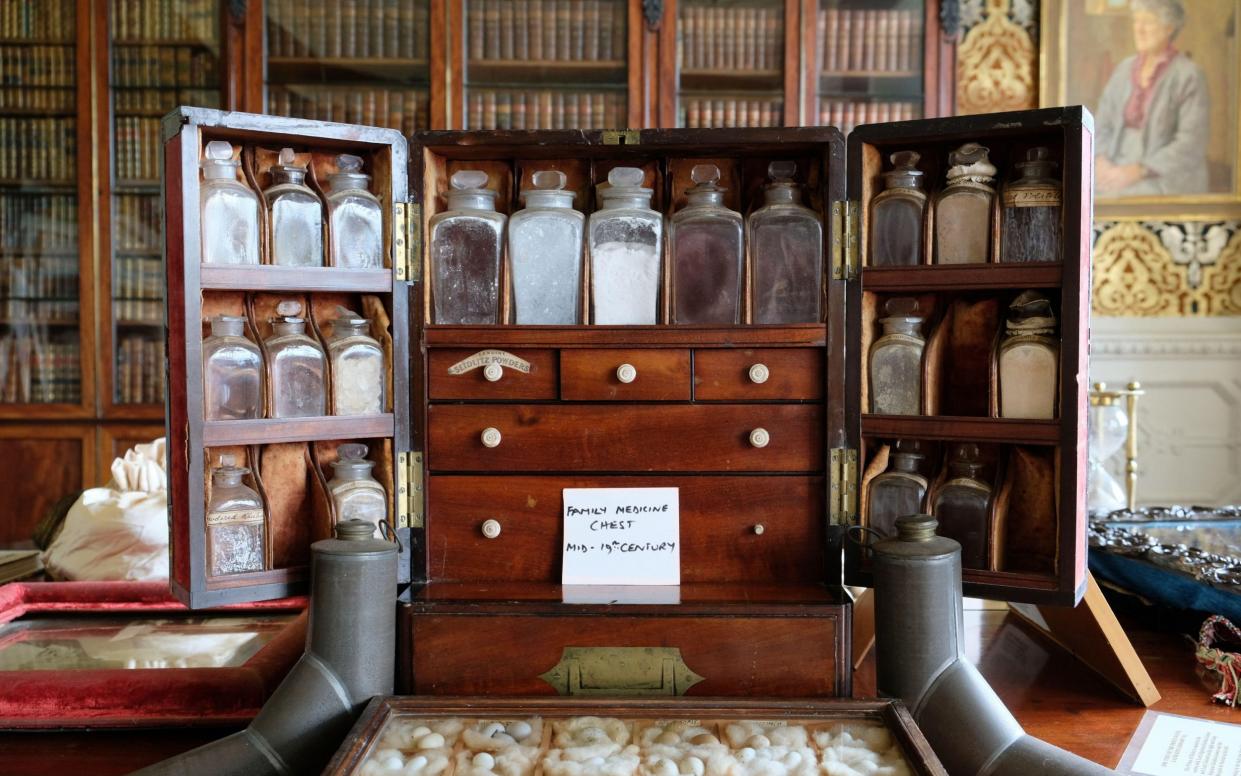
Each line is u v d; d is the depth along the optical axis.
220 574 1.20
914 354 1.27
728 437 1.31
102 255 3.48
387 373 1.32
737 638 1.16
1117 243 3.72
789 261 1.32
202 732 1.12
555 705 1.03
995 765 0.99
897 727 0.97
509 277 1.34
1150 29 3.62
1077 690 1.28
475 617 1.18
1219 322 3.70
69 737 1.11
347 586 1.08
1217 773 1.02
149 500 1.68
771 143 1.29
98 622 1.41
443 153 1.35
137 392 3.52
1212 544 1.59
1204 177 3.65
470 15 3.36
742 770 0.91
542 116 3.36
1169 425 3.74
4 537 3.50
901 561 1.08
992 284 1.20
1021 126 1.18
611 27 3.35
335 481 1.29
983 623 1.59
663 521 1.32
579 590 1.26
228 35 3.33
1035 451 1.26
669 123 3.34
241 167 1.28
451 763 0.93
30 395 3.53
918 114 3.36
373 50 3.36
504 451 1.32
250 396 1.23
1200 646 1.28
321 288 1.24
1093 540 1.56
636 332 1.30
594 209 1.40
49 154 3.51
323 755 1.04
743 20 3.33
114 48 3.47
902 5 3.35
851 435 1.28
